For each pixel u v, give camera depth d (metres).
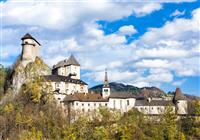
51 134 194.38
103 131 198.62
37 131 191.88
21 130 193.25
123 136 196.25
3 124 194.88
